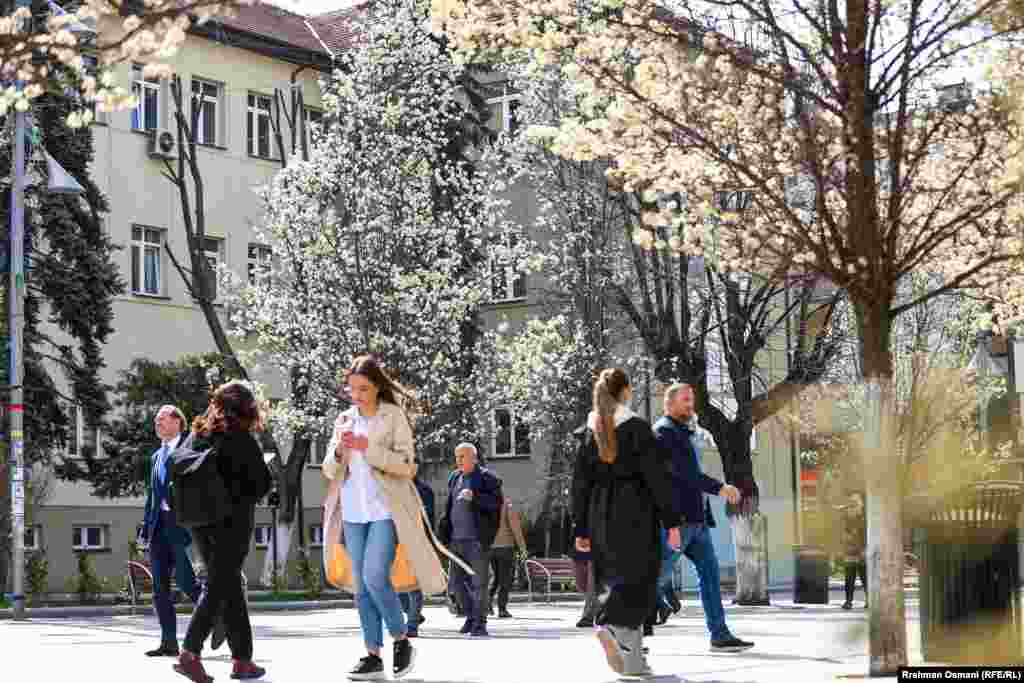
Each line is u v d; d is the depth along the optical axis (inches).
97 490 1355.8
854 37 399.5
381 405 440.8
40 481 1332.4
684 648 565.6
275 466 1542.8
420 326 1421.0
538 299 1537.9
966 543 388.8
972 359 882.8
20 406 1064.2
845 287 404.2
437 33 448.5
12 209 1091.3
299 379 1438.2
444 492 1765.5
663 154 433.1
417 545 434.3
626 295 1258.0
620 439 414.9
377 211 1438.2
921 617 395.9
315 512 1820.9
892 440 299.3
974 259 437.7
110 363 1631.4
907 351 1058.1
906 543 393.4
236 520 439.2
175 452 441.1
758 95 410.3
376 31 1485.0
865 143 400.8
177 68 1728.6
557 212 1428.4
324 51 1898.4
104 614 1130.7
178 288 1722.4
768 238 424.2
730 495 535.5
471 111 1688.0
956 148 417.1
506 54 464.4
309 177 1464.1
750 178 410.9
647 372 1464.1
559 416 1432.1
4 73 388.8
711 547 539.5
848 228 403.2
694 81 417.7
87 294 1322.6
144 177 1691.7
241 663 460.4
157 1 375.9
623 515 416.5
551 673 466.6
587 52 428.5
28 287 1305.4
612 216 1349.7
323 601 1296.8
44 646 658.2
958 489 304.5
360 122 1465.3
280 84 1872.5
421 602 692.1
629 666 424.8
